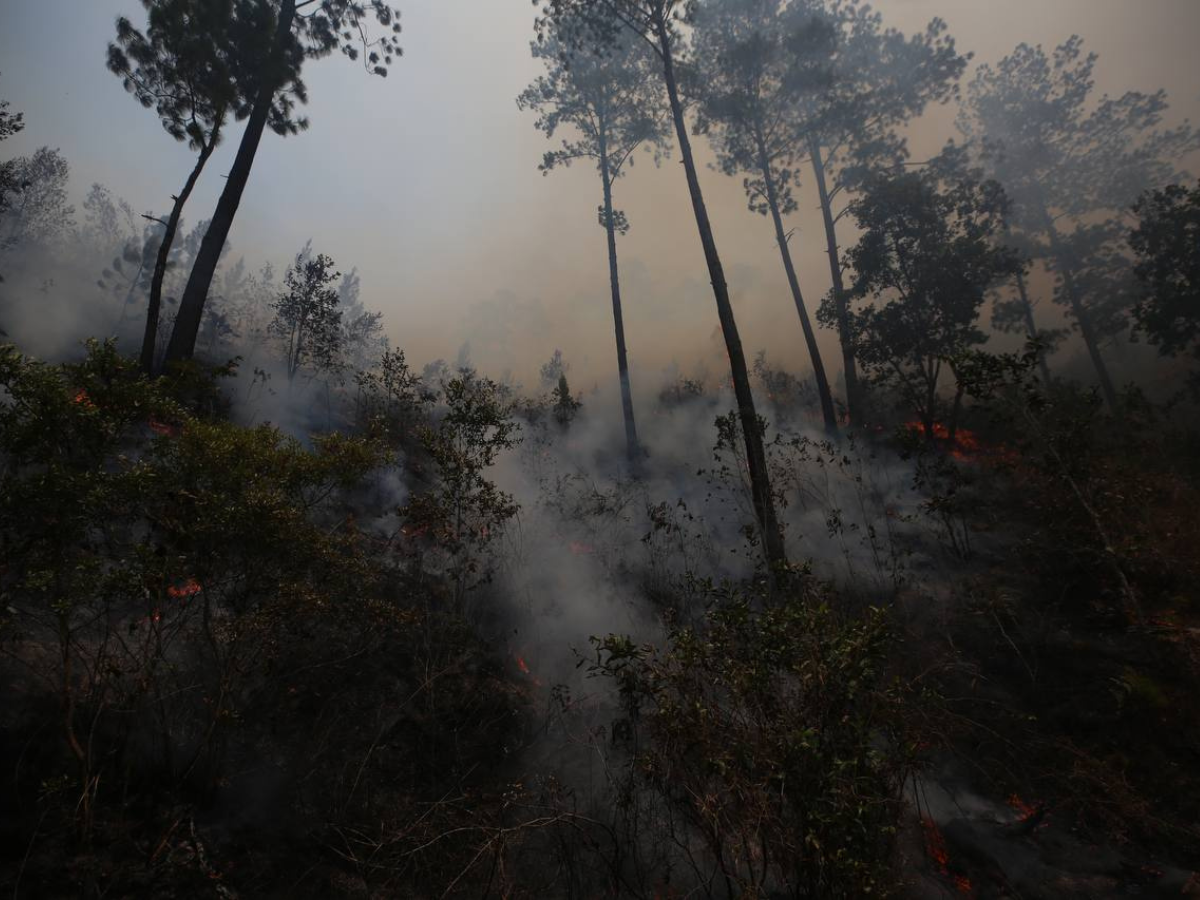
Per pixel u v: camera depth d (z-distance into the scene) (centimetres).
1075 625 645
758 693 377
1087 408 831
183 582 444
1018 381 720
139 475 386
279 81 1288
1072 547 727
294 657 543
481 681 626
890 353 1387
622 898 410
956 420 1398
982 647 651
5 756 384
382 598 655
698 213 1120
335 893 397
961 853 449
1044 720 556
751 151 1928
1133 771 492
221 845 395
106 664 426
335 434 501
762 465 920
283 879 394
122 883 346
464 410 740
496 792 513
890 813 379
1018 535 838
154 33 1246
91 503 371
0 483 362
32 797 369
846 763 334
